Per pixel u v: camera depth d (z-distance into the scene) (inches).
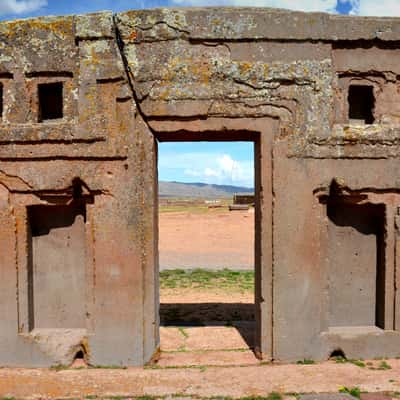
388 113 248.5
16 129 236.8
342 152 240.1
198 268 544.4
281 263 240.4
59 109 253.4
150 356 240.8
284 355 241.6
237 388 205.6
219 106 235.6
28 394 203.8
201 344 275.0
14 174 239.9
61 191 240.4
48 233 252.2
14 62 239.9
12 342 241.9
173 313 346.3
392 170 243.3
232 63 234.7
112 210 237.9
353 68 244.1
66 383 215.2
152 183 240.1
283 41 236.5
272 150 238.1
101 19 232.1
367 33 240.7
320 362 241.9
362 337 244.7
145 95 234.7
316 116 238.7
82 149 236.7
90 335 239.6
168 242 767.7
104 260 238.7
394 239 247.1
